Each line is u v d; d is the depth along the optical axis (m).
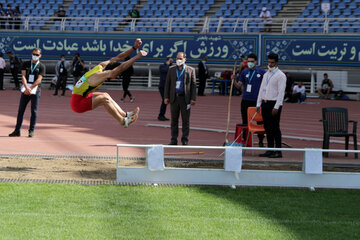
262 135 15.34
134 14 39.88
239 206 9.16
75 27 42.19
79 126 19.47
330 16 38.78
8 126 18.95
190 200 9.41
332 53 35.88
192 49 38.28
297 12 39.47
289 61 36.72
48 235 7.43
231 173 10.55
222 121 22.36
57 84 32.31
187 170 10.53
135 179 10.51
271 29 38.66
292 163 12.84
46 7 44.53
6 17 40.53
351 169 12.54
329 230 8.01
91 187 10.09
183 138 15.52
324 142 14.46
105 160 12.91
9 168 11.68
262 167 12.43
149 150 10.42
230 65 37.56
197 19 38.06
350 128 20.92
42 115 22.59
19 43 40.72
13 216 8.22
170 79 15.33
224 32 37.62
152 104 28.64
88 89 10.59
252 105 15.49
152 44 38.94
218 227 8.00
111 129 18.89
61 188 9.95
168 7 42.34
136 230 7.74
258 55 37.12
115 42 39.34
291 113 26.33
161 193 9.82
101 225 7.93
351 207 9.29
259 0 40.75
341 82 35.88
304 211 8.99
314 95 36.19
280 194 10.05
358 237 7.72
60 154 13.54
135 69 39.38
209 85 38.41
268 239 7.54
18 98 30.33
